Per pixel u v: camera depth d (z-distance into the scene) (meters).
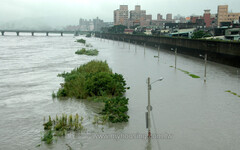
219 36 105.88
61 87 42.62
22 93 38.72
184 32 146.50
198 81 47.56
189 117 27.70
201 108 30.91
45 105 32.47
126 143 21.61
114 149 20.56
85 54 101.75
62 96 36.66
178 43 111.25
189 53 98.75
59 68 64.56
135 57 92.75
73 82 39.38
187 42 100.44
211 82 46.56
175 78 50.62
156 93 38.28
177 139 22.31
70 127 24.70
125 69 62.94
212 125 25.44
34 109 30.88
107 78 37.16
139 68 64.81
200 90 40.19
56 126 24.39
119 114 27.11
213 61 77.62
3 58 85.81
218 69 62.34
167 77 51.78
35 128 24.94
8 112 29.78
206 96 36.53
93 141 21.98
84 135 23.19
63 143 21.64
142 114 28.75
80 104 32.91
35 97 36.38
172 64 72.94
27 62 76.06
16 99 35.34
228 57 68.25
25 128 24.97
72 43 186.38
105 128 24.81
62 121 24.94
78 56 94.69
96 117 27.47
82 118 26.75
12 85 44.34
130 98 35.44
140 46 161.38
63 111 30.09
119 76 42.25
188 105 32.12
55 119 27.25
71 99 35.25
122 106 29.12
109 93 36.69
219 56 73.75
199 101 33.94
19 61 78.19
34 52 109.38
